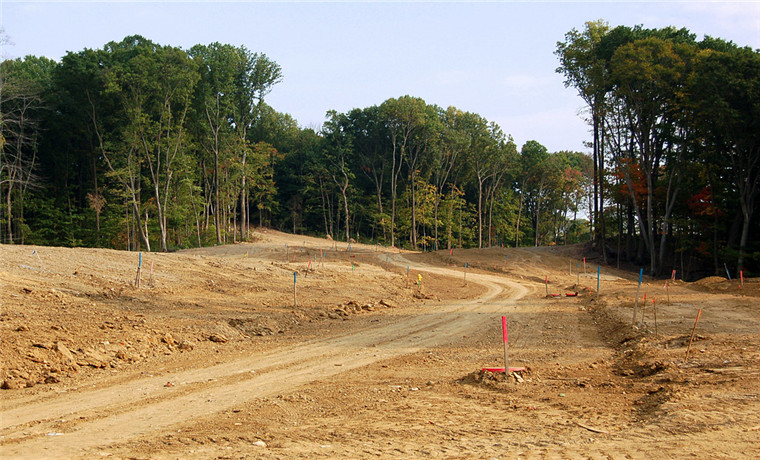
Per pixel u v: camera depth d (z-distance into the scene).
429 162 88.88
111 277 22.75
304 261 46.03
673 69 48.94
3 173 56.75
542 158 96.00
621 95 54.25
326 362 14.56
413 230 82.75
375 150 90.50
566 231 111.75
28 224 61.56
